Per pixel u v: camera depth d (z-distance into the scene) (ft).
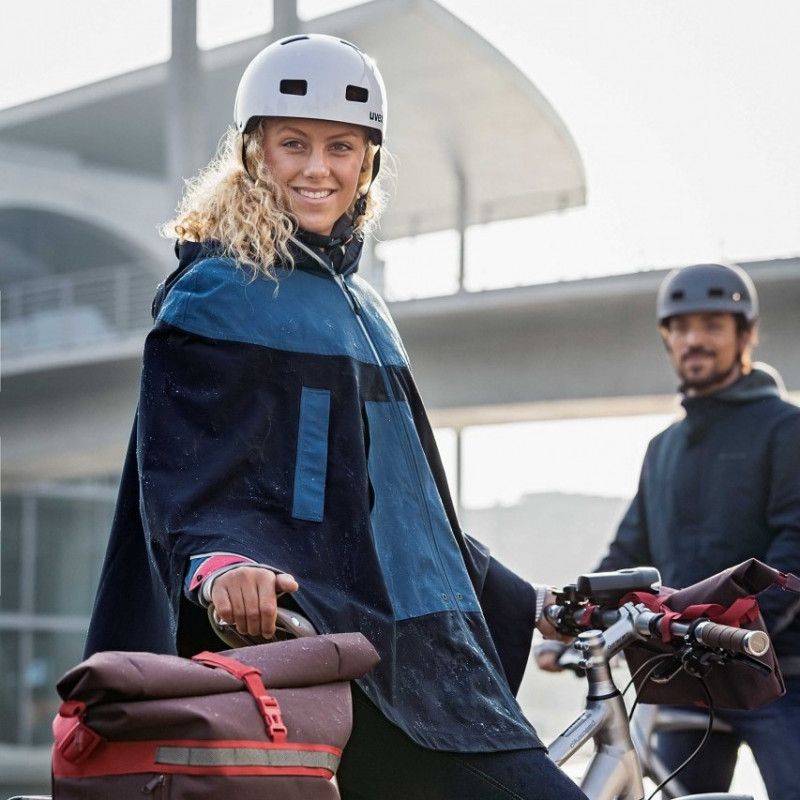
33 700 153.89
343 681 8.90
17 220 165.17
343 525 10.07
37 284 161.17
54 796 8.16
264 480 9.93
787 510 17.53
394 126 146.20
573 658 12.18
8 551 155.84
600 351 84.94
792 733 16.26
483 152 149.89
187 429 9.89
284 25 89.04
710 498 18.17
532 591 12.20
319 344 10.43
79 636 158.20
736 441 18.12
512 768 10.04
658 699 12.36
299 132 10.83
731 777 17.08
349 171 10.98
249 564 9.07
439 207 160.25
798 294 79.87
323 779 8.41
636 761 11.80
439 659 10.23
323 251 10.95
